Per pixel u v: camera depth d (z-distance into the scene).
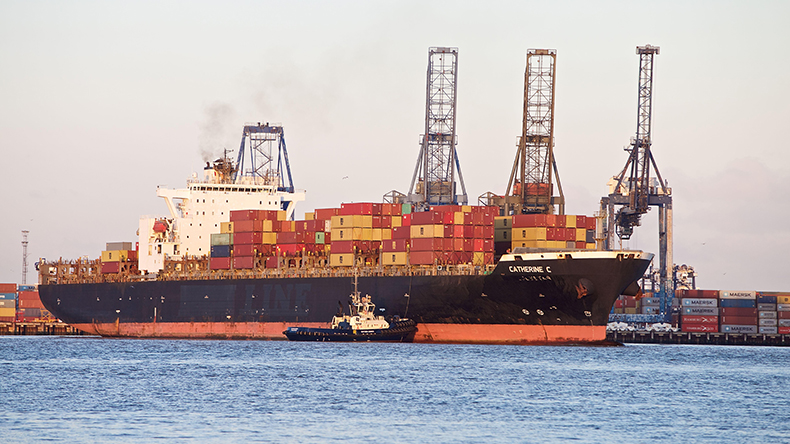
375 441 193.00
